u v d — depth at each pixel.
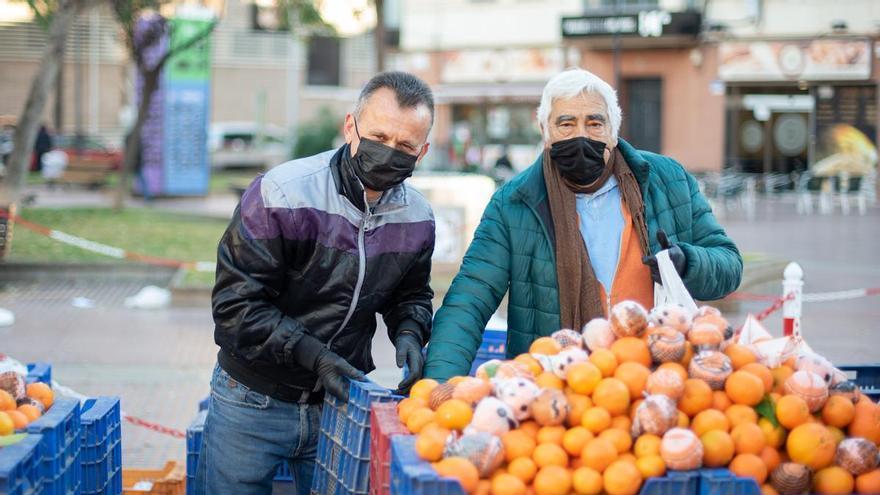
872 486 2.95
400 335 3.96
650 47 32.66
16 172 18.14
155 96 27.45
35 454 3.08
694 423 3.03
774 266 13.11
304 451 4.01
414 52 37.41
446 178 16.12
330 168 3.75
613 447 2.91
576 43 32.91
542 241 4.00
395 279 3.86
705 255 3.84
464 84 36.56
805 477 2.93
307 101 54.50
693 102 32.16
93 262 15.59
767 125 31.66
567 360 3.16
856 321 12.11
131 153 22.98
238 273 3.67
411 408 3.21
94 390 9.31
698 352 3.20
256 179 3.77
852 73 29.83
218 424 3.96
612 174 4.03
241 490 3.95
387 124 3.56
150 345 11.25
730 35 31.30
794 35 30.61
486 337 4.96
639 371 3.09
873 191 28.92
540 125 4.01
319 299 3.78
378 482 3.21
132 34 22.08
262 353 3.70
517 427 3.03
